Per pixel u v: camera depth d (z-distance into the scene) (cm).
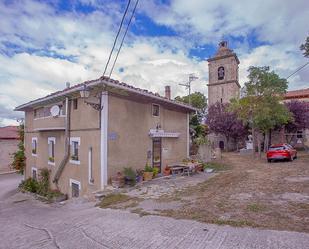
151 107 1628
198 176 1552
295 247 484
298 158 2297
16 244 635
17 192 2003
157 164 1669
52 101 1752
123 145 1403
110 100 1338
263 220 654
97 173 1323
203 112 4234
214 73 4491
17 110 2256
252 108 2350
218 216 711
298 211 717
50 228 760
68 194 1568
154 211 822
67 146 1550
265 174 1416
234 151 3794
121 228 673
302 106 3105
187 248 519
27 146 2238
